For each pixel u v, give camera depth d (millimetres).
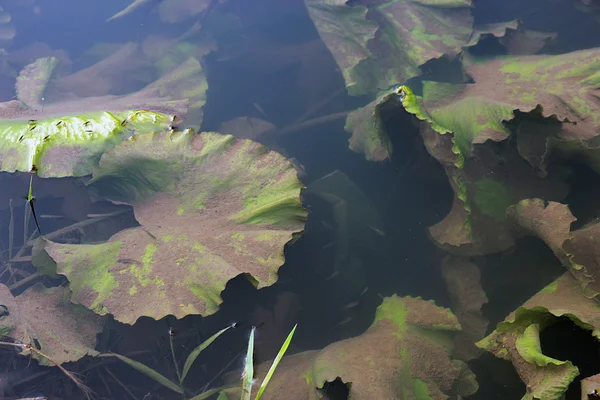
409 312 1081
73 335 1081
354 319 1134
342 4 1268
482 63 1205
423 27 1248
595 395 931
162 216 1101
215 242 1067
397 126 1143
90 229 1180
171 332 1104
